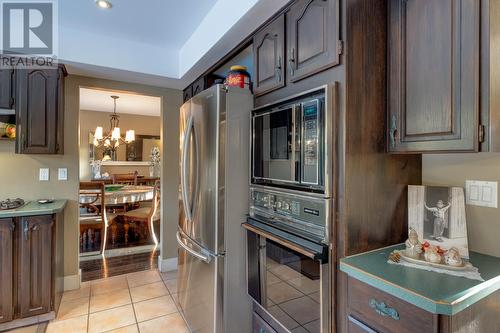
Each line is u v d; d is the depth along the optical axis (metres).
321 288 1.19
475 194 1.29
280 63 1.58
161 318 2.30
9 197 2.57
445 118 1.07
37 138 2.42
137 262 3.54
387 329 0.98
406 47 1.21
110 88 2.96
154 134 6.98
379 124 1.28
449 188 1.29
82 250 3.97
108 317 2.30
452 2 1.04
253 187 1.73
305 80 1.41
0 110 2.29
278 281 1.47
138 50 2.68
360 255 1.21
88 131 6.26
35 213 2.15
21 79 2.36
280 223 1.49
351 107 1.20
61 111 2.55
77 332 2.10
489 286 0.95
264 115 1.62
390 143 1.28
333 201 1.21
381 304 1.00
